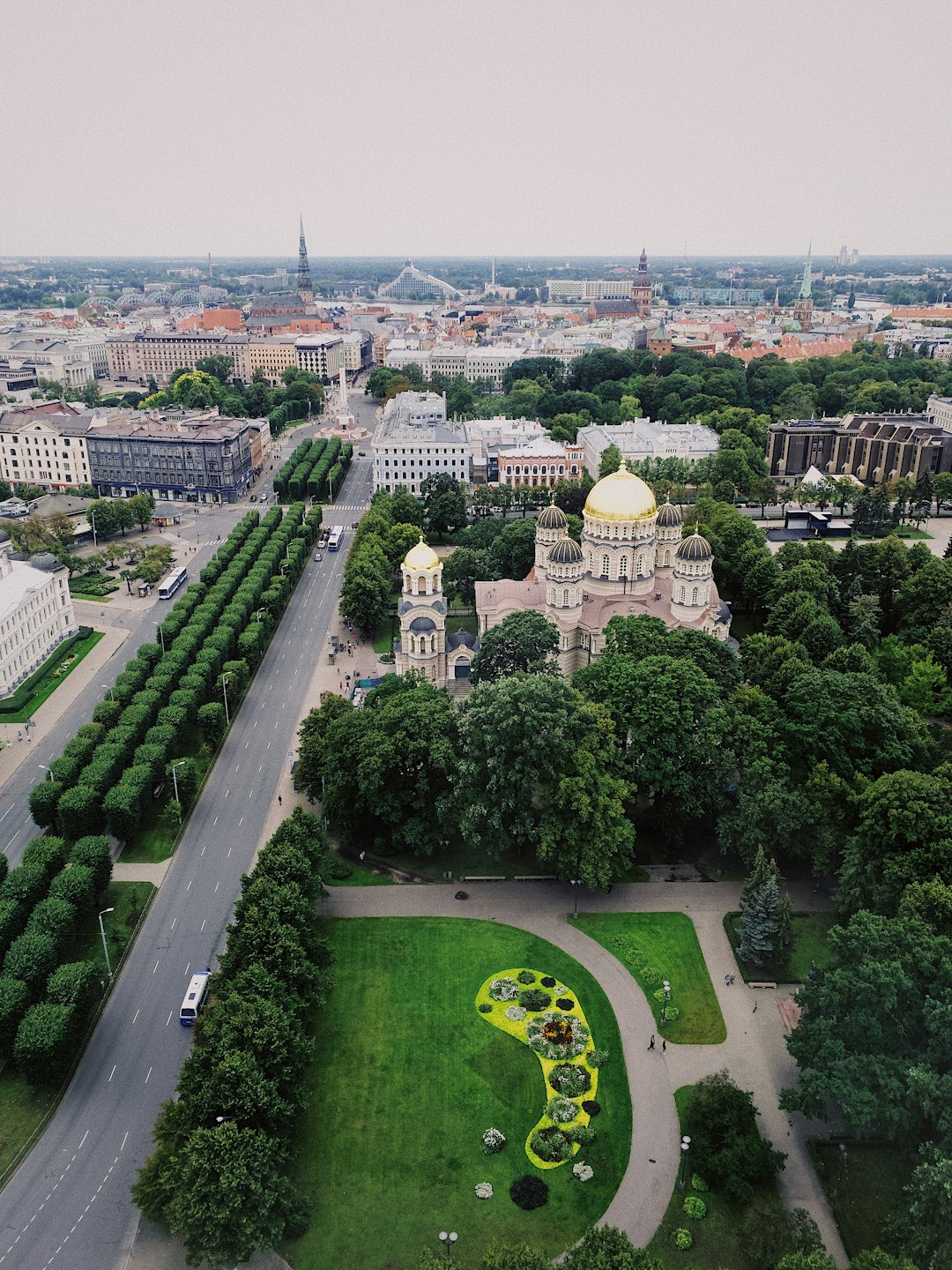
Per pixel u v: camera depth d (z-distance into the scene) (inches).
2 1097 4704.7
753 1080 4702.3
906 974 4271.7
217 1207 3673.7
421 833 6299.2
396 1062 4842.5
